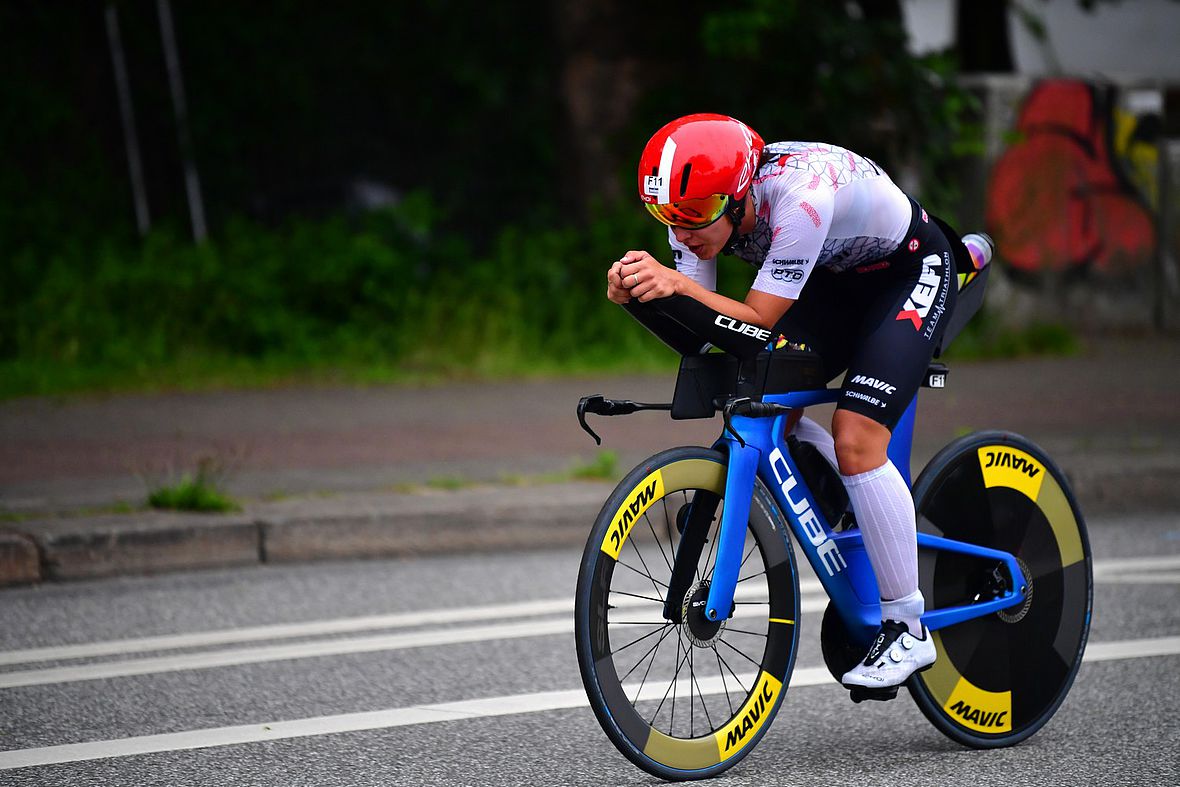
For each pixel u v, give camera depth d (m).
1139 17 76.88
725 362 14.24
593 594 13.64
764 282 13.76
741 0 55.59
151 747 15.50
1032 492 16.09
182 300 49.22
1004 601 15.62
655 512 15.54
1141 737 15.80
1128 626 20.81
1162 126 66.19
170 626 21.20
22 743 15.63
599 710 13.68
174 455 33.00
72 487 28.97
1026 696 15.77
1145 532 28.41
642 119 56.84
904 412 14.75
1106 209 64.56
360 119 58.97
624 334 52.25
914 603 14.68
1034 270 63.06
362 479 30.16
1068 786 14.14
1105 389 45.28
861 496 14.47
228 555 25.39
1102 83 64.06
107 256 50.50
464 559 26.39
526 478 30.19
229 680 18.27
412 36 59.03
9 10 54.53
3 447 34.06
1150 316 65.69
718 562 14.27
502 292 52.25
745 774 14.67
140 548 24.77
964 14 69.38
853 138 56.69
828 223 13.76
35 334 47.12
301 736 15.92
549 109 59.91
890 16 59.78
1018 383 46.91
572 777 14.53
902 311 14.62
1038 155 62.88
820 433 15.22
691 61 57.03
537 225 58.62
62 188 54.53
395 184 59.34
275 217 57.97
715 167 13.37
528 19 60.09
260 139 57.81
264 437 35.84
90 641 20.31
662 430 37.59
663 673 17.39
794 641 14.98
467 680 18.28
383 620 21.53
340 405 41.72
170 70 56.38
